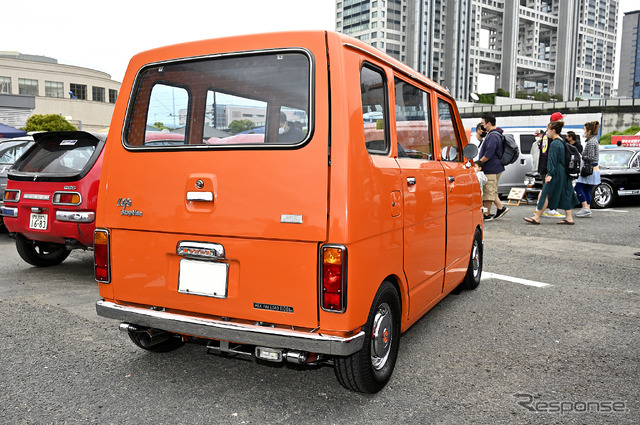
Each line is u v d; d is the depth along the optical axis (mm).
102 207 3047
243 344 2840
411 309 3340
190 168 2756
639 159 12773
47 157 5582
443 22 178375
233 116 2713
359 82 2645
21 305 4703
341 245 2434
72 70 86625
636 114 63719
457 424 2652
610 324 4262
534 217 9836
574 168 9516
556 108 68938
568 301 4930
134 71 3039
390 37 170375
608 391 3043
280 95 2600
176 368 3354
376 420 2682
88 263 6594
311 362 2654
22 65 81375
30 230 5438
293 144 2525
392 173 2918
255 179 2594
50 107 82812
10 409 2785
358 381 2787
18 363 3408
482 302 4887
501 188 13805
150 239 2893
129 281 2986
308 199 2488
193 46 2857
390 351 3076
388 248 2861
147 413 2752
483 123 10109
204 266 2764
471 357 3551
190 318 2768
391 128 3043
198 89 2820
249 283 2637
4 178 7348
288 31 2621
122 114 3021
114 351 3641
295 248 2521
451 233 4156
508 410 2803
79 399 2908
